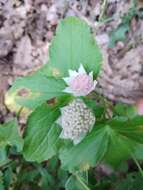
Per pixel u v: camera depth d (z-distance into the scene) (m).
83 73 0.11
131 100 0.20
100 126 0.10
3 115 0.20
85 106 0.10
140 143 0.11
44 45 0.22
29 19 0.23
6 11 0.23
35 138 0.11
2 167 0.14
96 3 0.22
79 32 0.11
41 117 0.11
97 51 0.11
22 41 0.22
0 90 0.21
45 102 0.11
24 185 0.15
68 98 0.11
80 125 0.10
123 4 0.21
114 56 0.21
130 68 0.20
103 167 0.17
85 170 0.11
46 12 0.22
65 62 0.11
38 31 0.22
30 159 0.11
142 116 0.10
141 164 0.16
